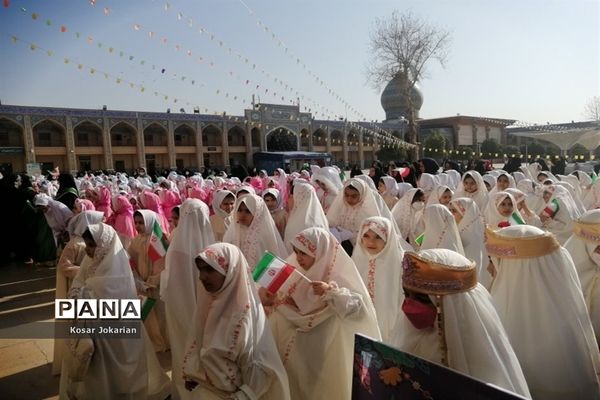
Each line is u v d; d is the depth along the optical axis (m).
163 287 3.33
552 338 2.49
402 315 2.07
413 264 1.94
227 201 5.34
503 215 5.12
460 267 1.89
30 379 3.83
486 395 1.36
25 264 8.18
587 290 3.37
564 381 2.46
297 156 34.56
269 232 4.03
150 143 36.22
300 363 2.73
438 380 1.49
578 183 8.63
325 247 2.87
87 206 6.52
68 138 31.36
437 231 3.99
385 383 1.64
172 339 3.24
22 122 29.44
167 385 3.48
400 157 36.72
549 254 2.56
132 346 3.09
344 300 2.62
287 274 2.79
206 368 2.29
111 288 3.09
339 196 4.95
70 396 3.06
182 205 3.60
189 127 37.00
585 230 3.36
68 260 3.64
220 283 2.41
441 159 38.19
